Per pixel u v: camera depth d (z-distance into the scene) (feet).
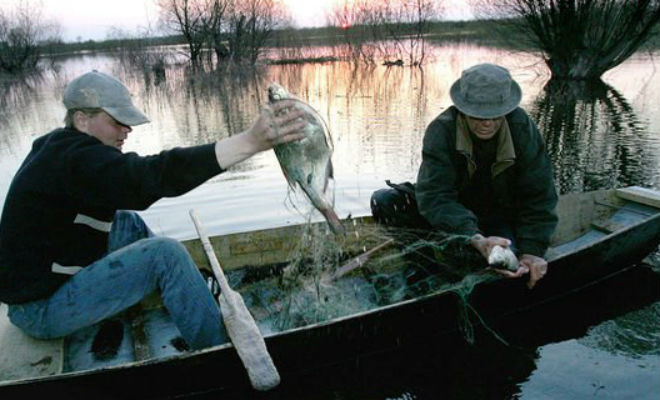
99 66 102.58
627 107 39.40
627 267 13.73
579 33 56.29
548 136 30.22
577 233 14.78
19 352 9.22
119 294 9.30
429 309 10.73
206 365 9.14
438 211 11.66
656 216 13.02
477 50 98.22
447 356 10.80
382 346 10.57
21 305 9.22
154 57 89.25
